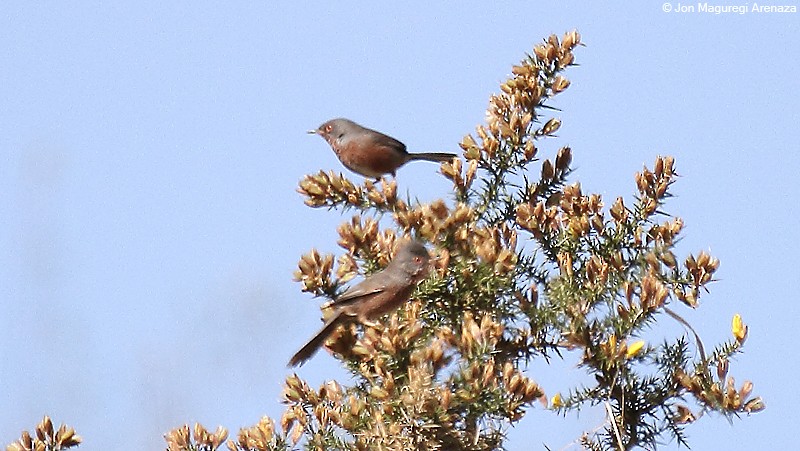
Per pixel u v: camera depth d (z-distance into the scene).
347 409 9.55
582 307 9.97
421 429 8.98
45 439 9.72
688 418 9.77
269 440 9.58
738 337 9.91
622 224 10.55
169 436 9.73
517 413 9.22
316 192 11.09
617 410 9.84
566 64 11.54
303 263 10.80
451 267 10.34
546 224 10.56
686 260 10.24
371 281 10.33
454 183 10.97
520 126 11.09
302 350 10.55
